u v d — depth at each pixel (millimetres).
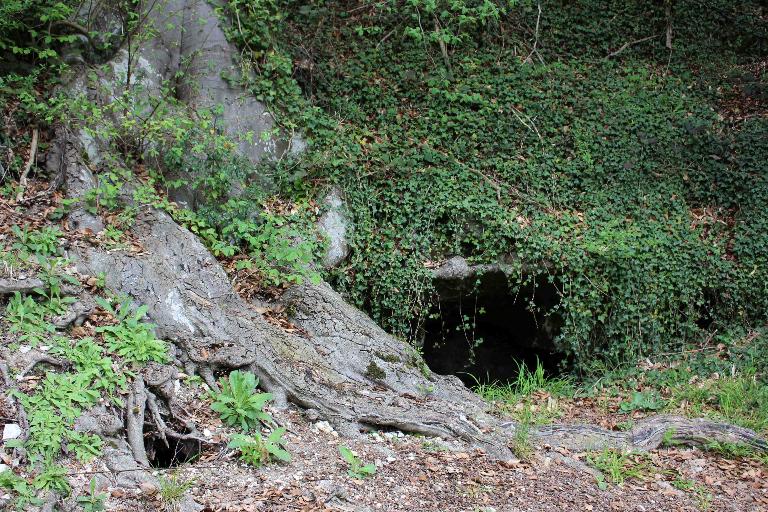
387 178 10109
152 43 9359
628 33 13312
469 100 11047
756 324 10617
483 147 10852
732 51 13648
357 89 11062
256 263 8203
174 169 8766
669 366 9953
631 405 8875
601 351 10211
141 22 8930
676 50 13219
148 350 6559
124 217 7695
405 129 10789
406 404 7297
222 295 7648
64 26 8945
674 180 11242
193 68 9508
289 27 11352
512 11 12820
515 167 10703
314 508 5434
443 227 10016
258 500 5449
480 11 11820
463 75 11672
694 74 13031
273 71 10133
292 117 9977
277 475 5902
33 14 8742
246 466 5977
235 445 6000
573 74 12156
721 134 11805
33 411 5582
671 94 12391
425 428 6973
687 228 10805
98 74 8773
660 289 10297
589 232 10320
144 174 8570
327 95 10930
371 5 12164
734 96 12734
